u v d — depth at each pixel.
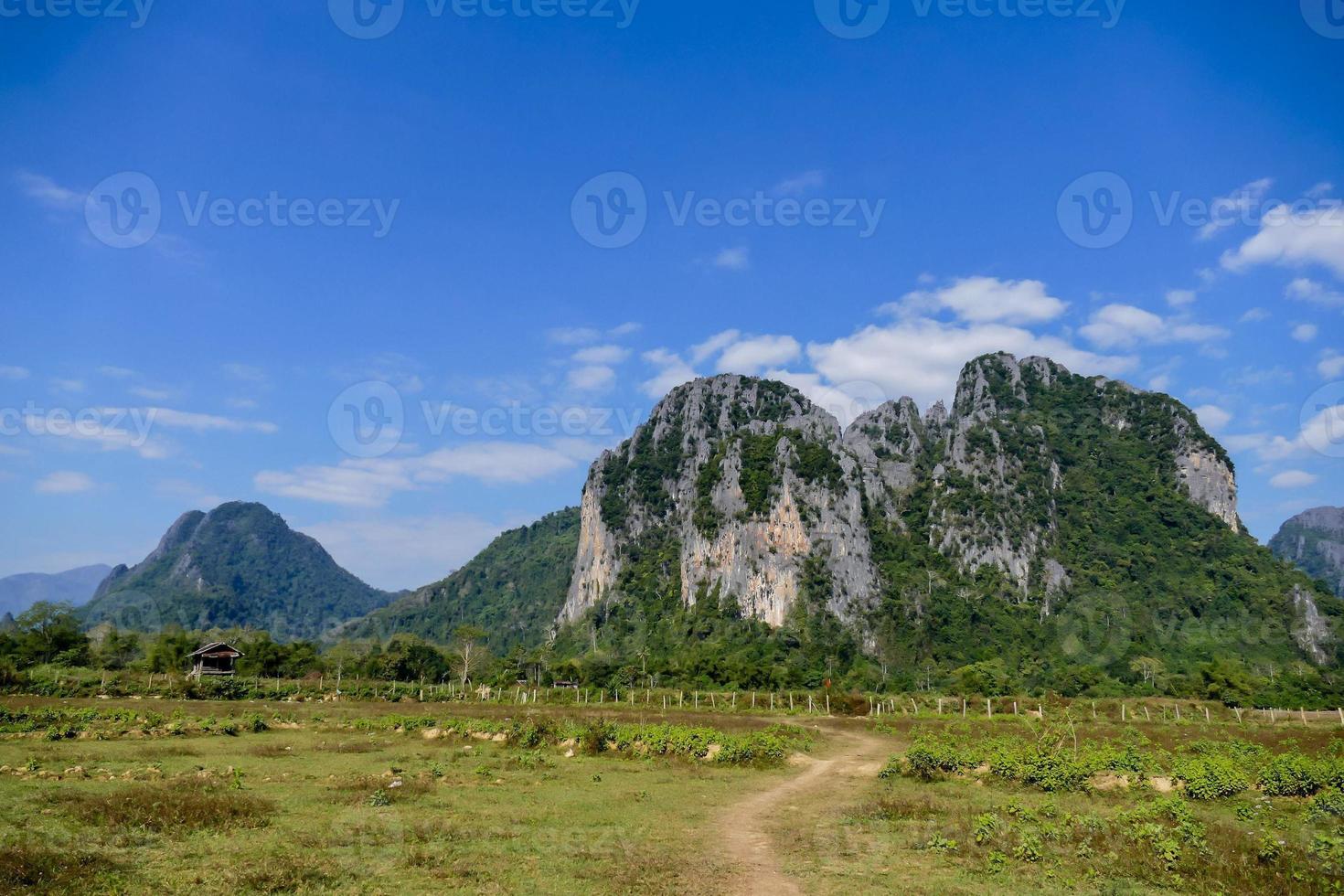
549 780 29.97
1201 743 41.34
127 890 14.12
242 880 14.77
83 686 77.06
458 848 17.91
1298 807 24.62
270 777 28.34
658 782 30.70
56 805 21.47
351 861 16.56
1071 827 20.02
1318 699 99.00
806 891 15.30
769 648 140.00
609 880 15.70
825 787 30.64
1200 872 16.20
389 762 33.88
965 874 16.56
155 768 29.17
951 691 113.50
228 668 97.12
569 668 121.31
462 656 127.62
